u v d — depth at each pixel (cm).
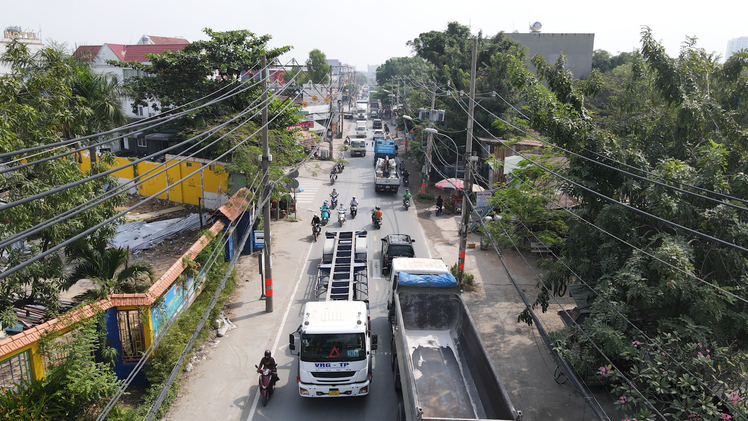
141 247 2128
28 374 984
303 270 2100
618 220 1163
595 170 1286
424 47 4525
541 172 1858
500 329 1619
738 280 1073
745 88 1565
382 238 2444
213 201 2678
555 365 1400
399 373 1207
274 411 1187
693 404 836
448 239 2594
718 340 989
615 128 1602
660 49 1451
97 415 968
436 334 1408
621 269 1096
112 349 1141
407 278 1428
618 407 908
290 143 2639
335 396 1186
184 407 1184
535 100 1352
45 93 1348
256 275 2034
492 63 3572
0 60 1369
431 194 3459
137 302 1191
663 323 1023
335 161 4747
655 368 891
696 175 1185
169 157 2822
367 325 1277
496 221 2020
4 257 1279
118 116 1848
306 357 1168
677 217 1111
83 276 1324
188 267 1503
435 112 2930
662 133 1470
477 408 1071
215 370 1346
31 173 1238
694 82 1473
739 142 1348
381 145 4597
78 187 1280
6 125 1099
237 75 2728
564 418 1169
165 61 2462
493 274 2111
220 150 2511
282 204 2922
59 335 1034
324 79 7700
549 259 1706
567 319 1361
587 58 4834
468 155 1842
